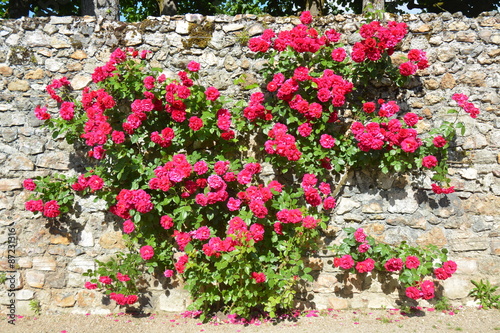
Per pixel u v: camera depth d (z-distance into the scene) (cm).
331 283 375
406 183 374
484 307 364
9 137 376
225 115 353
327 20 374
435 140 354
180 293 377
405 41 373
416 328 334
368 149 345
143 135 363
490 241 372
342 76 368
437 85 372
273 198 357
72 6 702
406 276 354
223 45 376
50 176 377
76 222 379
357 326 340
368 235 375
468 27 371
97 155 358
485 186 372
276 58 370
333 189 375
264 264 359
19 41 375
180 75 350
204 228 345
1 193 377
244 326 346
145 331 343
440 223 373
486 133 371
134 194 337
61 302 379
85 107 356
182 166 336
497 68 370
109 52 377
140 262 372
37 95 377
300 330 334
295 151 335
